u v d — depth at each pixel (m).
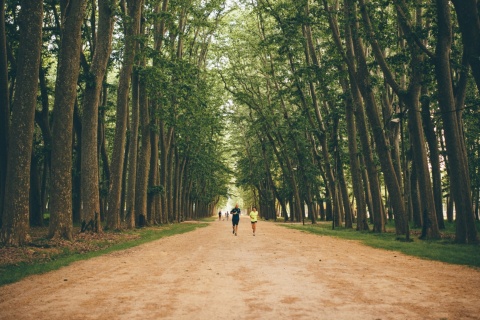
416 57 18.88
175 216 41.53
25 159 12.60
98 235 17.19
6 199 12.37
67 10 18.39
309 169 41.00
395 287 7.27
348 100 27.16
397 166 25.06
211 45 39.88
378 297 6.47
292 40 24.81
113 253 12.77
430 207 18.17
